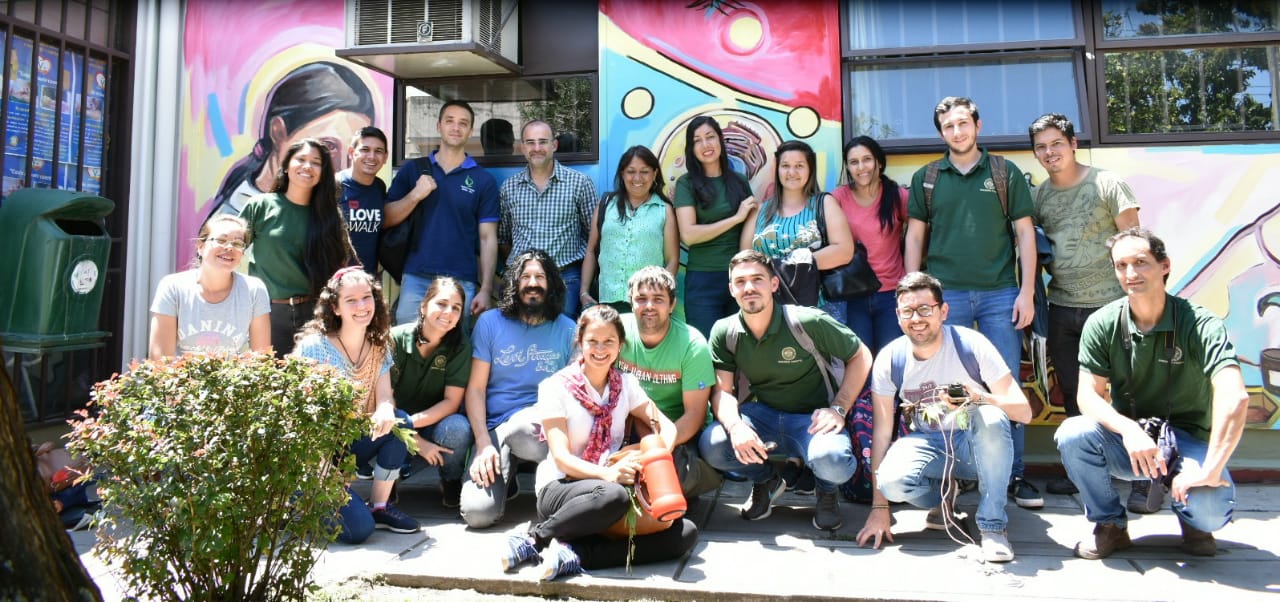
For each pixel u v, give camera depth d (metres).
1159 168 4.46
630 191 4.43
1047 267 4.21
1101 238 4.04
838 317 4.28
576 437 3.26
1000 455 3.11
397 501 4.07
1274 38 4.41
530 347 3.87
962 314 4.08
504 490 3.60
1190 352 3.00
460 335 3.90
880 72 4.73
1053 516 3.71
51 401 4.94
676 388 3.63
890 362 3.37
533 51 5.08
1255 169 4.38
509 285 3.88
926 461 3.24
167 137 5.35
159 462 2.22
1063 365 4.18
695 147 4.41
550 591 2.85
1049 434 4.50
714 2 4.83
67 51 5.00
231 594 2.36
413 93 5.18
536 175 4.68
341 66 5.20
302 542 2.45
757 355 3.59
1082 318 4.08
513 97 5.10
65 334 3.88
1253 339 4.35
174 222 5.36
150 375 2.36
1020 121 4.61
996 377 3.21
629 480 2.99
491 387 3.92
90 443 2.27
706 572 2.97
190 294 3.58
